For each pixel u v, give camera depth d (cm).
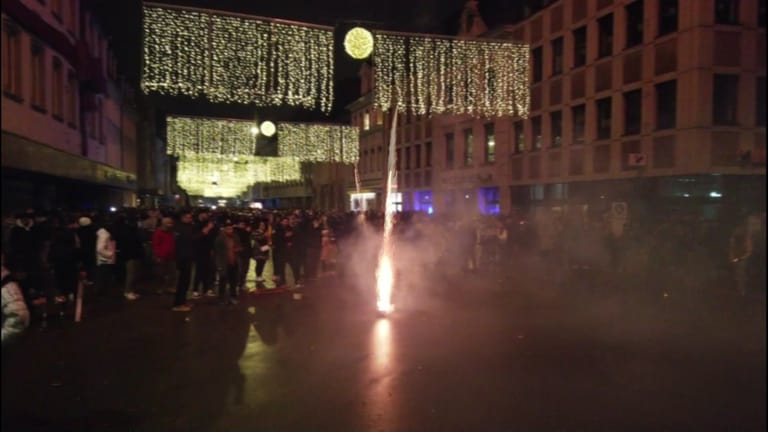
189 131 4138
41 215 1131
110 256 1256
